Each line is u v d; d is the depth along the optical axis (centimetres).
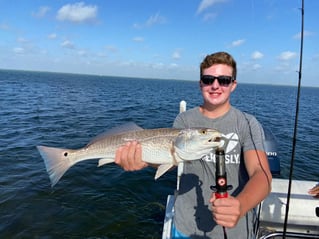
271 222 151
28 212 240
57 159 133
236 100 1502
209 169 110
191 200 113
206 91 112
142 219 235
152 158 114
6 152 390
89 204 257
